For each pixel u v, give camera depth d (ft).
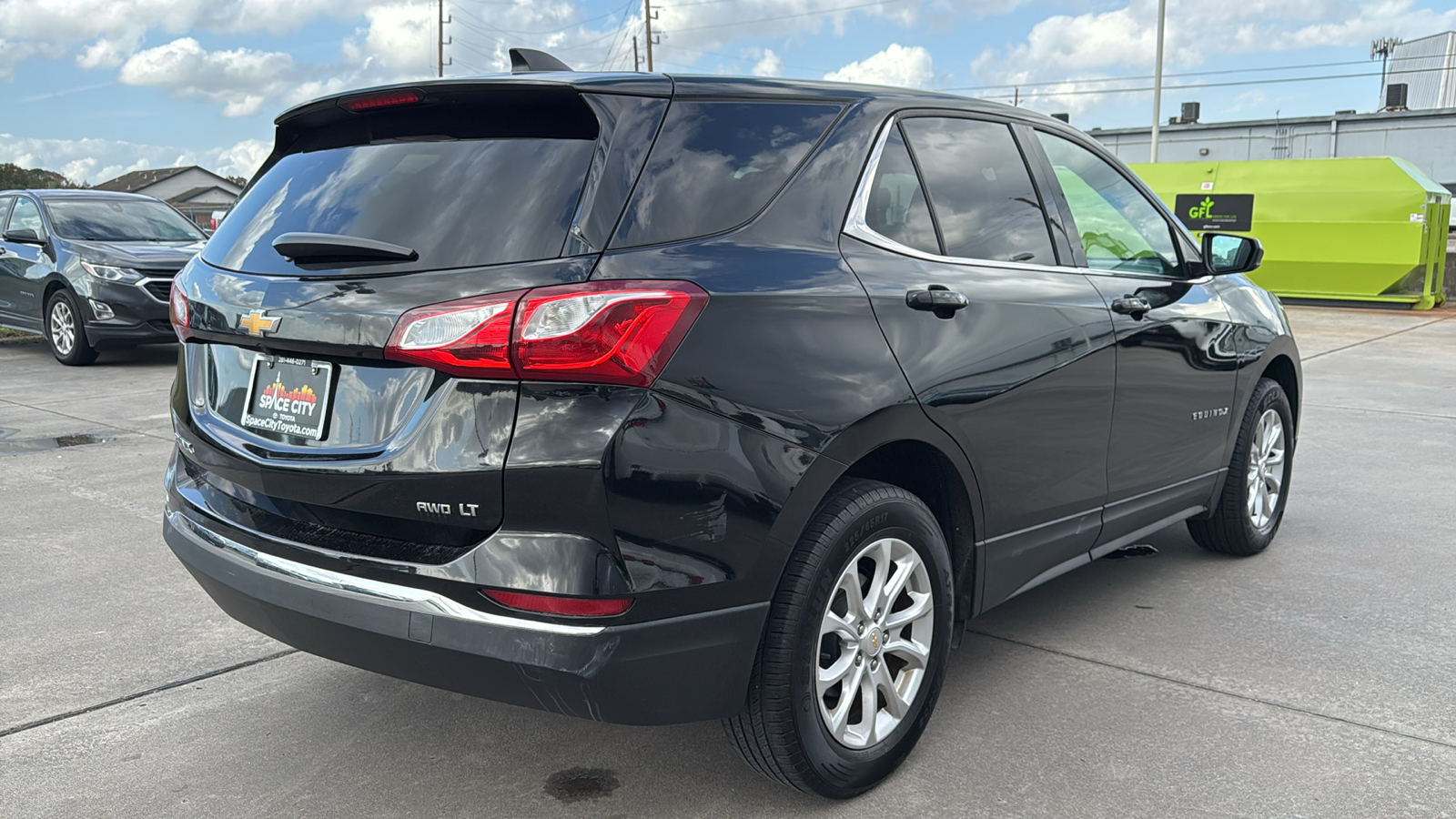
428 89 8.14
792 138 8.59
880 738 8.70
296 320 7.81
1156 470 12.14
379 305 7.39
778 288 7.77
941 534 9.08
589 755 9.35
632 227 7.36
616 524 6.89
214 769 9.10
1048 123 11.48
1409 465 20.43
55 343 35.24
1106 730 9.71
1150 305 11.76
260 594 7.99
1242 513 14.26
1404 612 12.68
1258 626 12.24
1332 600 13.10
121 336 33.60
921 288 8.86
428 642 7.17
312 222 8.28
